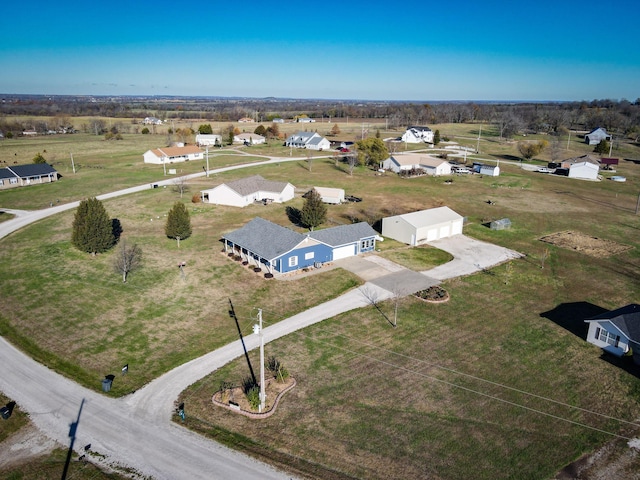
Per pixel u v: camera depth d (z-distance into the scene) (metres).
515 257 52.06
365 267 47.53
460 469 22.86
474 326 36.81
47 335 34.28
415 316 37.97
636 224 66.44
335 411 26.73
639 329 32.47
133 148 129.38
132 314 37.53
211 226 59.91
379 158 101.25
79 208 48.50
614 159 111.31
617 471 23.06
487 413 27.00
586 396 28.78
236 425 25.50
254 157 116.62
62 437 24.45
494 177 96.94
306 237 46.25
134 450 23.64
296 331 35.28
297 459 23.22
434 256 51.53
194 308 38.72
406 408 27.16
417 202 74.62
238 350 32.75
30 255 49.03
